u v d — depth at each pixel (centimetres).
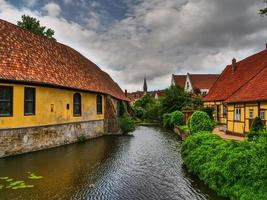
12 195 902
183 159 1359
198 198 903
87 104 2283
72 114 2047
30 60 1688
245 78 2500
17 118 1495
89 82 2384
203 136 1344
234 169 891
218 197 909
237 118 1908
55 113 1822
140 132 2916
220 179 941
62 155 1539
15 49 1628
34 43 1922
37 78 1598
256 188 800
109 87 3209
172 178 1126
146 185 1033
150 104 5875
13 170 1195
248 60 2802
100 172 1198
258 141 969
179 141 2180
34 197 887
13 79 1413
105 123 2655
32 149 1611
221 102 2642
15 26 1842
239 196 812
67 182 1046
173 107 3675
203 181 1061
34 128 1620
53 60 2003
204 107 2994
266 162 823
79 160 1424
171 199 896
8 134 1445
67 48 2555
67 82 1928
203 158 1144
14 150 1486
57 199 873
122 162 1400
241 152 923
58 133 1862
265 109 1529
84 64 2708
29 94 1598
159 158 1510
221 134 2028
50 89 1766
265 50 2578
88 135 2300
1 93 1423
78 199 877
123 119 2850
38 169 1221
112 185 1025
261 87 1680
